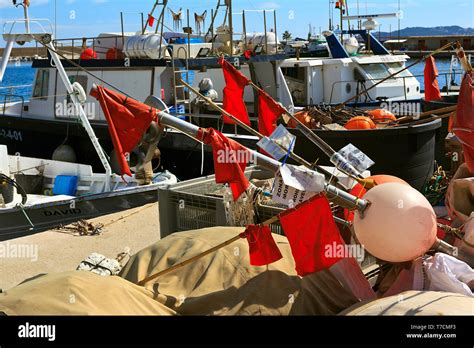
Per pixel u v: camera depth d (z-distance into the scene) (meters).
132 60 12.60
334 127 9.77
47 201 8.88
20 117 14.16
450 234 4.50
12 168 10.30
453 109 6.66
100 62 13.01
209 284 3.75
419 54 38.19
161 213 5.63
